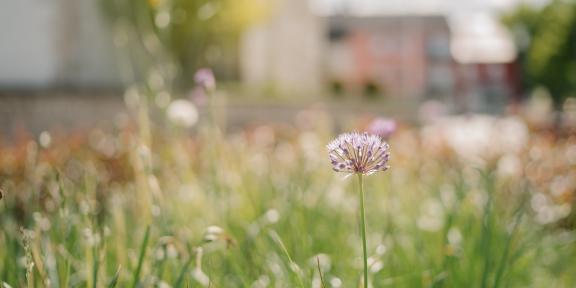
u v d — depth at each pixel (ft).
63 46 45.47
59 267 7.48
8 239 8.34
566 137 31.30
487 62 179.63
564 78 150.10
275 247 8.95
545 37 152.87
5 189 9.32
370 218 12.15
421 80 156.15
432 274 9.23
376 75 156.15
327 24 156.46
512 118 37.40
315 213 10.87
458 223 11.38
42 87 44.70
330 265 9.30
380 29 155.84
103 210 11.81
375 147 5.20
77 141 22.77
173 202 12.06
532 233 12.28
